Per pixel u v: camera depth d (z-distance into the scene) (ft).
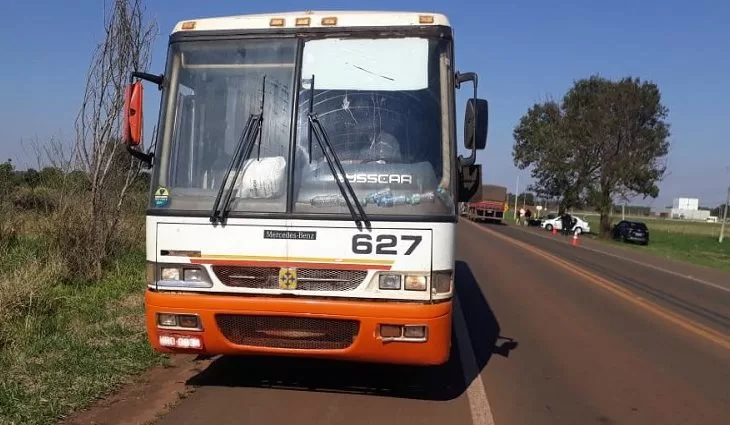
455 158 17.26
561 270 58.29
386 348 16.48
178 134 17.65
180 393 18.84
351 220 16.56
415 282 16.44
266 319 16.78
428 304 16.42
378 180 16.79
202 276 16.96
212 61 17.90
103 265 35.50
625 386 21.91
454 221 16.93
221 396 18.79
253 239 16.76
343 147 17.08
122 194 36.70
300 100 17.42
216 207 16.76
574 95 161.68
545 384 21.74
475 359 24.67
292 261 16.65
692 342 29.50
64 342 22.26
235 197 16.92
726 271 75.05
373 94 17.43
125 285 32.81
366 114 17.30
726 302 44.91
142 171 38.50
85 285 32.12
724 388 22.16
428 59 17.60
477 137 17.87
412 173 16.89
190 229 16.99
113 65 34.35
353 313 16.31
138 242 40.86
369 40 17.70
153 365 21.43
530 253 76.43
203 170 17.43
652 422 18.43
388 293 16.47
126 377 19.97
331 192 16.80
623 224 146.61
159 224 17.13
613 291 45.55
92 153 34.42
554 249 88.22
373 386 20.35
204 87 17.83
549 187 175.73
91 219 33.99
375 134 17.17
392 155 17.03
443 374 22.33
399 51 17.63
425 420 17.54
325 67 17.58
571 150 157.38
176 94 17.87
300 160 17.03
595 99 151.02
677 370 24.29
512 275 52.47
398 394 19.72
